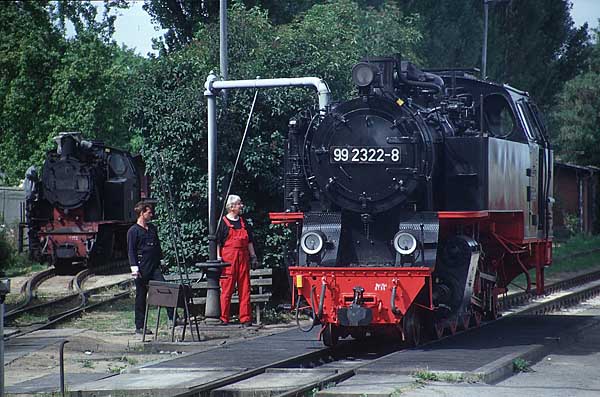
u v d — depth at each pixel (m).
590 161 86.69
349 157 22.50
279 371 19.39
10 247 51.91
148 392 17.39
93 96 68.69
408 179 22.17
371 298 21.52
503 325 26.61
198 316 29.25
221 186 30.30
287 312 30.38
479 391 16.58
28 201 51.56
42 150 68.38
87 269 49.34
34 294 38.03
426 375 17.78
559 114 87.06
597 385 17.70
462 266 22.91
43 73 70.88
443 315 23.12
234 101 30.39
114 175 54.50
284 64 32.22
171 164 30.30
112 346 24.42
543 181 30.61
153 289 24.59
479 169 23.16
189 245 30.72
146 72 31.23
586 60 99.62
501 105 27.91
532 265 30.39
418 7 68.62
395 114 22.30
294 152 23.59
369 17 46.25
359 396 16.19
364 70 22.50
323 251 22.30
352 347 23.88
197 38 33.94
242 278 27.45
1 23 72.38
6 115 70.31
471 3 75.00
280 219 23.17
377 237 22.81
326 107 23.02
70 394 17.70
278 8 58.78
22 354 23.33
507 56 92.06
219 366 19.89
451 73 27.34
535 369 19.67
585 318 28.73
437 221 22.19
